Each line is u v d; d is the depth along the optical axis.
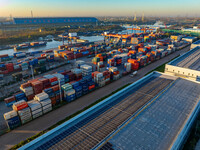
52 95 64.81
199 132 47.94
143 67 118.62
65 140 35.19
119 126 38.84
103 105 49.69
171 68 86.62
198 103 49.34
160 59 142.00
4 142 46.97
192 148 42.66
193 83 64.56
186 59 99.81
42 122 56.00
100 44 197.25
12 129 52.22
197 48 130.38
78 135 36.66
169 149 32.38
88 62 130.00
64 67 117.06
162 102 50.22
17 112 53.41
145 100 51.56
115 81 91.50
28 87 68.50
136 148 32.53
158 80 68.19
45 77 78.12
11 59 140.88
